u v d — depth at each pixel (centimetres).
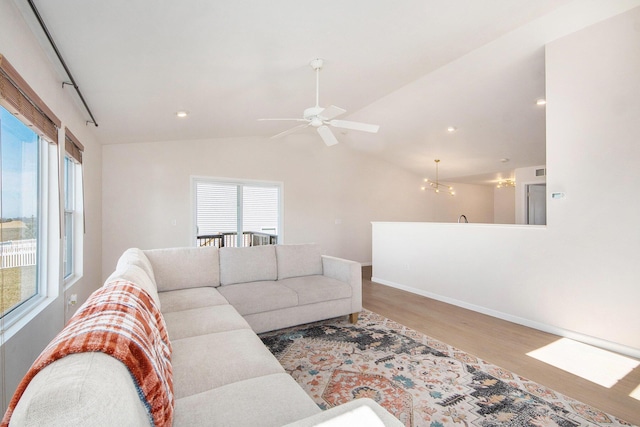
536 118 471
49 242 241
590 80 282
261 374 144
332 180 703
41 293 238
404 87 437
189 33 200
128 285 136
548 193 310
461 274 399
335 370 234
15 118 191
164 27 188
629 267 261
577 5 256
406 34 256
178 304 247
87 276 363
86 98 285
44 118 209
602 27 274
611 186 271
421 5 217
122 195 484
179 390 128
